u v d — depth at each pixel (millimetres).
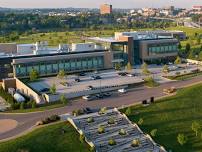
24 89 125750
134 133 92062
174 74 143875
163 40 174375
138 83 128500
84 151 82750
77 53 147875
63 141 84875
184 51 195375
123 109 101625
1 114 99500
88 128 92188
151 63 170000
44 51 152875
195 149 88375
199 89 118688
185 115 101812
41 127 89438
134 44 170875
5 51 157375
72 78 137625
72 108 103625
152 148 87062
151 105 104750
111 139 88062
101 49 158250
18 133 86312
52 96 111375
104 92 119562
